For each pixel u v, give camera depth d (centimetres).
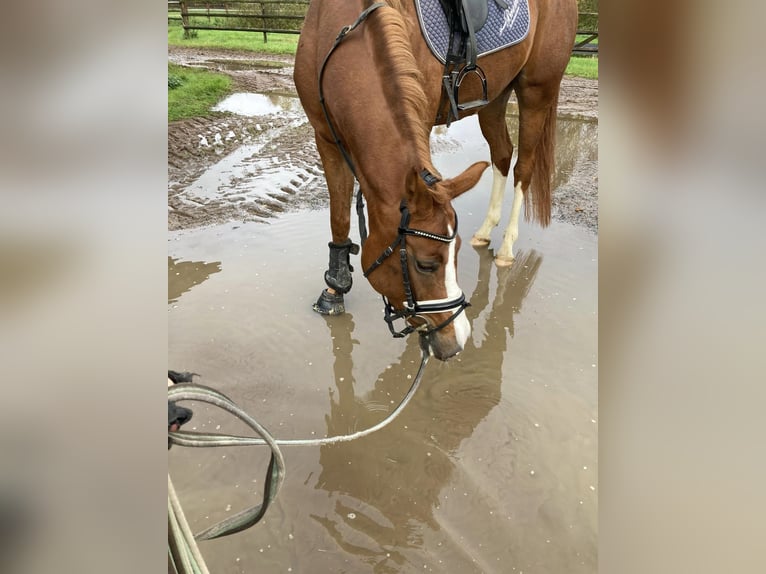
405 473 231
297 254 397
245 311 334
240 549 196
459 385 283
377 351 308
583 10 1092
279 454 105
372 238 234
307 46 282
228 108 793
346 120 239
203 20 1504
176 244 404
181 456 236
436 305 221
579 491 224
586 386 283
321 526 207
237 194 491
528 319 338
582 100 891
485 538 204
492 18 317
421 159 216
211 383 276
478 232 424
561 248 421
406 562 194
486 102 341
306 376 287
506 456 241
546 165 400
